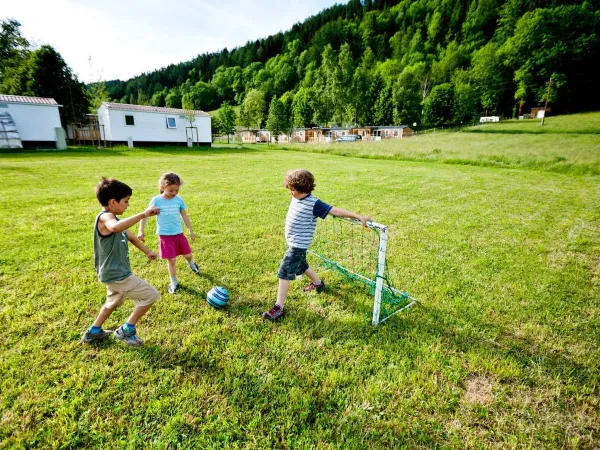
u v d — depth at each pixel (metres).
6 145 21.50
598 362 2.62
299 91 73.12
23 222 5.98
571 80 45.34
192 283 3.78
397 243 5.40
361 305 3.39
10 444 1.79
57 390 2.15
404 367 2.48
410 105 60.50
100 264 2.37
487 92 56.59
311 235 3.03
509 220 6.84
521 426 2.02
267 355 2.58
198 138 32.94
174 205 3.51
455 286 3.87
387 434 1.93
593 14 43.88
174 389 2.20
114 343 2.65
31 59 28.83
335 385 2.29
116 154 22.09
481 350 2.71
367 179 12.02
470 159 18.30
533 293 3.74
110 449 1.78
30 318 2.95
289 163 18.09
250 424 1.94
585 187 11.02
